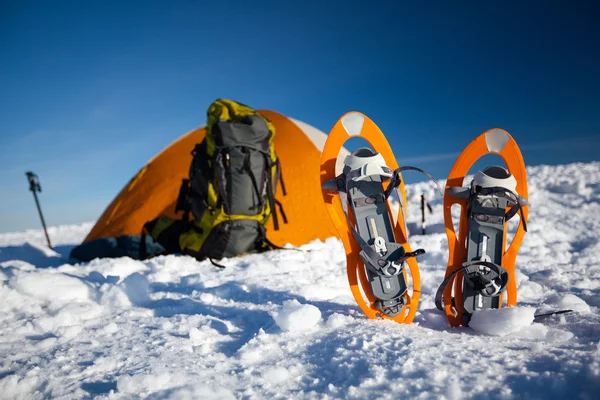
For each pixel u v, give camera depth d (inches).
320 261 141.7
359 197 77.5
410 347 58.5
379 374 51.0
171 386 53.4
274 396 49.6
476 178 76.6
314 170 205.9
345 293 99.0
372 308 77.1
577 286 98.7
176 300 98.1
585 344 58.7
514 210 75.3
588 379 46.6
